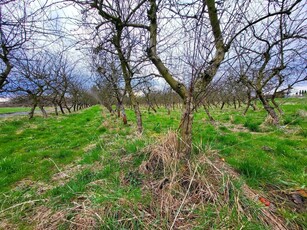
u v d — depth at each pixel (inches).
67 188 99.2
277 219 71.3
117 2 125.4
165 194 78.7
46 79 492.7
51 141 240.5
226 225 63.0
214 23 88.6
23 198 98.0
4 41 135.7
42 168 144.0
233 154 146.3
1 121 439.5
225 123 331.0
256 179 100.4
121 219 66.5
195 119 382.6
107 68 257.1
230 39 93.6
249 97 434.3
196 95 98.7
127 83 226.1
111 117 472.1
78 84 832.9
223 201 74.0
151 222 66.6
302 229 69.3
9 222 80.9
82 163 143.6
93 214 69.7
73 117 576.4
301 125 248.7
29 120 487.5
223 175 83.5
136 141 147.9
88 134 269.3
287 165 122.6
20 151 201.6
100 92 530.3
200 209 71.4
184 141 99.8
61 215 74.6
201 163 93.6
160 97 1015.0
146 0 107.2
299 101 598.2
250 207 72.5
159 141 115.3
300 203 82.0
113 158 129.9
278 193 89.9
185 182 86.7
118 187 88.1
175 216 67.4
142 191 84.7
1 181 121.1
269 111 265.1
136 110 233.9
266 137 202.2
